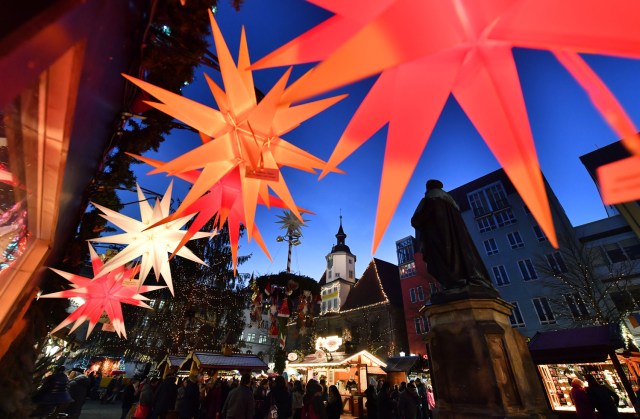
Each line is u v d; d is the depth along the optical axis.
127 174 3.77
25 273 2.07
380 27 0.53
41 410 4.32
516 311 22.42
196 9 2.60
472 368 3.14
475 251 4.07
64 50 0.87
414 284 29.95
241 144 1.45
